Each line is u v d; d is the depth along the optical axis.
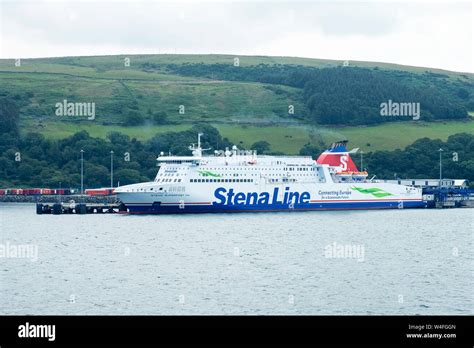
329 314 186.62
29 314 187.75
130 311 189.00
